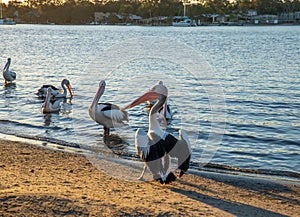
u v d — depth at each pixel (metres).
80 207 5.58
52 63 29.33
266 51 39.75
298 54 36.50
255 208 6.73
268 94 17.83
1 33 78.62
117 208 5.70
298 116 13.94
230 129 12.05
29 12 156.25
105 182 7.57
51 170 8.24
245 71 25.30
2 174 7.53
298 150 10.45
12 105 15.15
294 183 8.25
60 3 147.25
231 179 8.30
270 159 9.80
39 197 5.75
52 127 12.15
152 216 5.58
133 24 125.31
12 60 31.30
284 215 6.49
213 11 136.88
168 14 116.69
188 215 5.82
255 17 142.00
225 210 6.41
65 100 16.16
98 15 137.25
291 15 145.25
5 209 5.35
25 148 9.88
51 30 95.69
